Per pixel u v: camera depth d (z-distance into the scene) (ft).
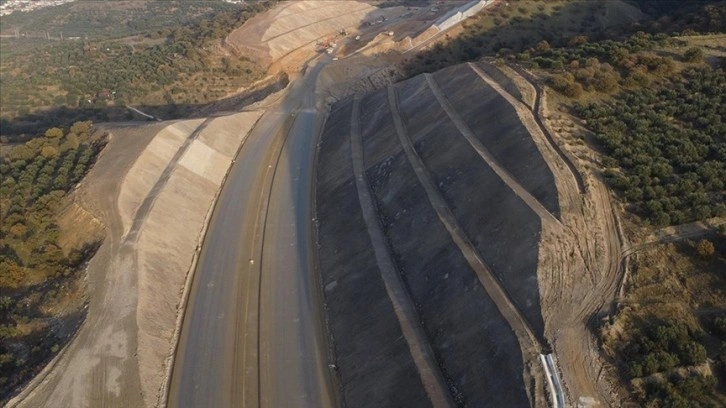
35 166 214.07
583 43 245.24
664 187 144.46
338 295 160.97
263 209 209.36
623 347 111.34
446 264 146.20
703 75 191.42
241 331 153.58
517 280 130.52
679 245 129.49
